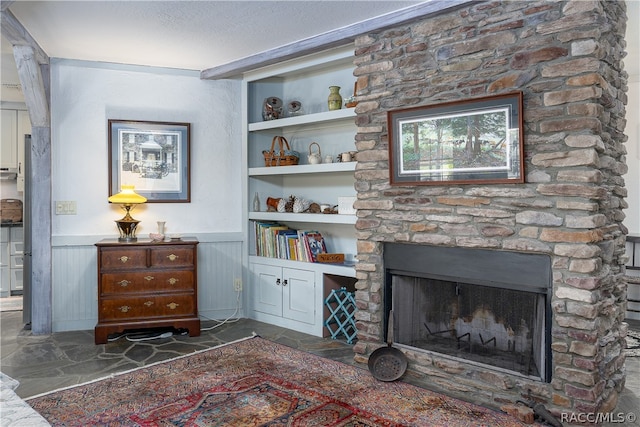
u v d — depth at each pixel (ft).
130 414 8.39
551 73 8.26
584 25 7.95
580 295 7.97
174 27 11.29
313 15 10.56
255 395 9.20
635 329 13.56
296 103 14.44
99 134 14.02
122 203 13.79
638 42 12.39
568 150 8.08
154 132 14.44
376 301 10.88
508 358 9.33
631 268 14.71
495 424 8.06
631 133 15.38
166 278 12.98
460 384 9.49
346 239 13.97
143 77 14.37
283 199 14.64
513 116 8.64
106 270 12.59
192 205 14.90
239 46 12.75
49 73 13.46
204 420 8.17
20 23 10.85
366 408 8.68
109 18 10.66
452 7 9.43
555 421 7.93
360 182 11.10
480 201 9.18
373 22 10.66
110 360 11.19
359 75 11.09
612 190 8.92
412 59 10.17
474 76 9.24
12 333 13.48
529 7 8.54
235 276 15.25
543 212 8.40
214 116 15.05
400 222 10.44
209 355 11.51
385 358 10.44
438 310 10.40
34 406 8.69
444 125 9.59
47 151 13.39
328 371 10.50
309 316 13.37
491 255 9.20
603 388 8.43
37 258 13.39
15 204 19.19
